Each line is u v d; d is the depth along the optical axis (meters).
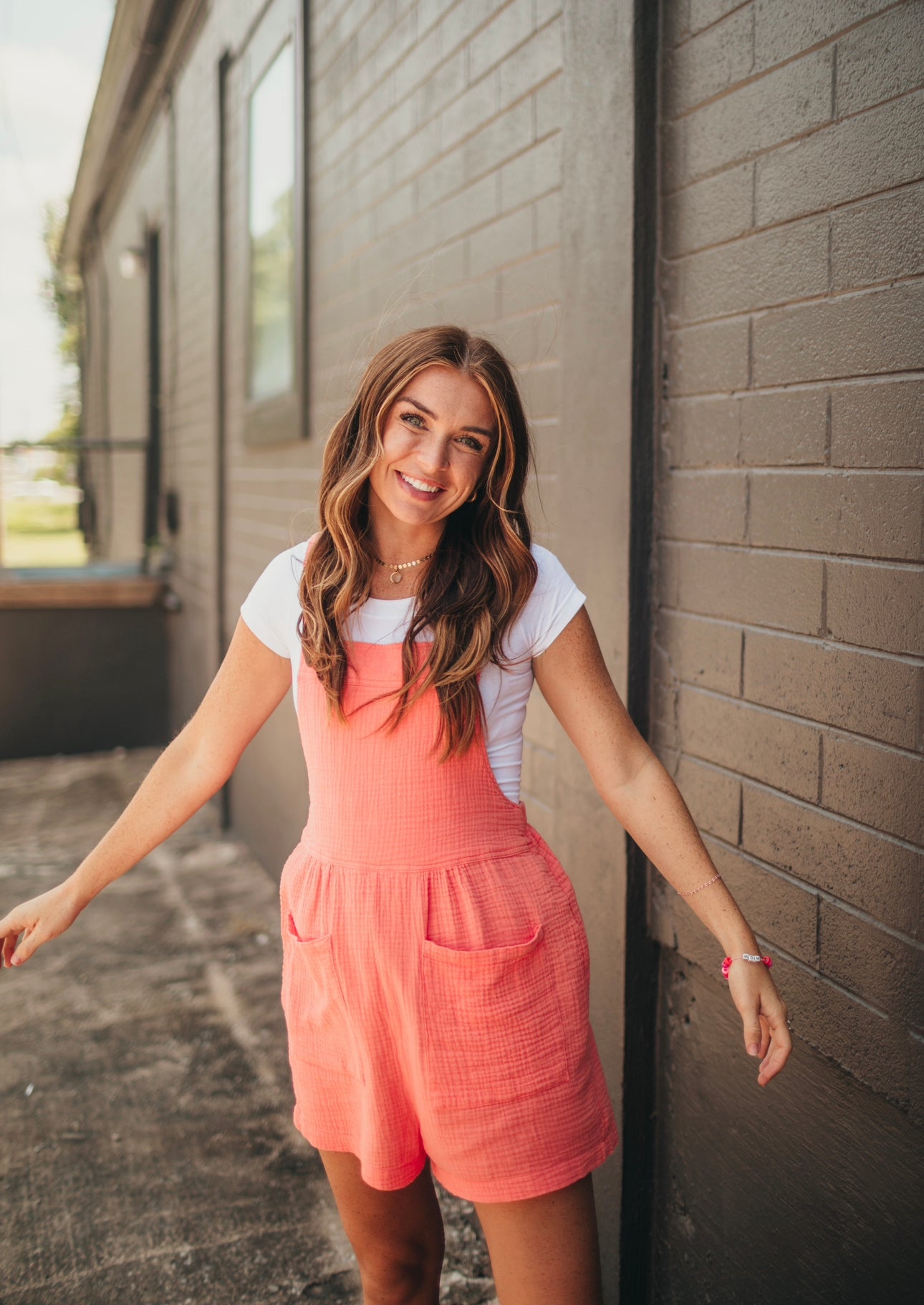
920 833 1.35
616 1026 2.01
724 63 1.70
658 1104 2.02
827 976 1.53
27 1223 2.35
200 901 4.48
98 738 7.67
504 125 2.46
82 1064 3.09
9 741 7.45
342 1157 1.48
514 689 1.44
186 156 6.73
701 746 1.84
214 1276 2.19
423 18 2.93
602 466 2.02
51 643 7.50
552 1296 1.37
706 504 1.79
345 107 3.66
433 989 1.33
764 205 1.62
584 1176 1.38
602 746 1.43
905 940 1.38
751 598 1.68
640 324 1.89
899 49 1.34
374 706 1.38
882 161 1.38
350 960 1.36
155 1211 2.40
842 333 1.46
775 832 1.64
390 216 3.24
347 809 1.39
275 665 1.52
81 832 5.61
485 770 1.40
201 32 6.07
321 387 4.00
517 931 1.35
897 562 1.38
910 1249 1.43
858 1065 1.47
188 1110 2.84
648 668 1.97
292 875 1.47
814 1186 1.61
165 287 7.74
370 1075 1.38
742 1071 1.77
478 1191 1.35
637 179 1.87
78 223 12.65
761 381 1.64
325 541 1.44
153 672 7.76
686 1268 1.96
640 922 1.98
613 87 1.92
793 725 1.59
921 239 1.32
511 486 1.40
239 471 5.27
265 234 4.78
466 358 1.34
